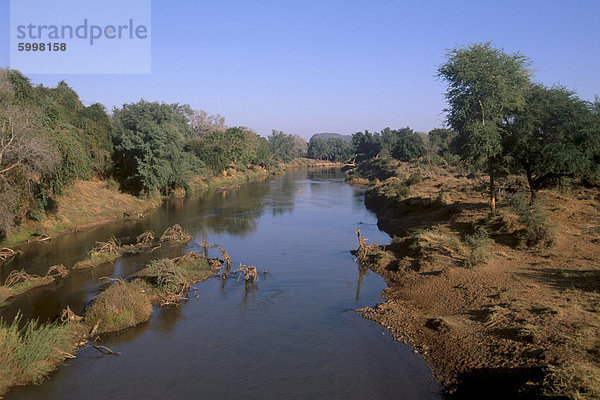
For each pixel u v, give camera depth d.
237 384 12.73
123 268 24.75
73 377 13.31
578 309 13.84
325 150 188.88
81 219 37.78
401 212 39.31
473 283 18.27
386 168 88.94
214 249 29.89
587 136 25.58
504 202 29.20
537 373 10.81
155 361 14.28
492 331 13.78
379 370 13.20
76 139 39.19
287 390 12.30
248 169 109.06
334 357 14.21
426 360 13.45
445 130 113.44
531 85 28.70
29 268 24.38
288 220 41.91
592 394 9.10
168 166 52.41
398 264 23.28
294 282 22.39
